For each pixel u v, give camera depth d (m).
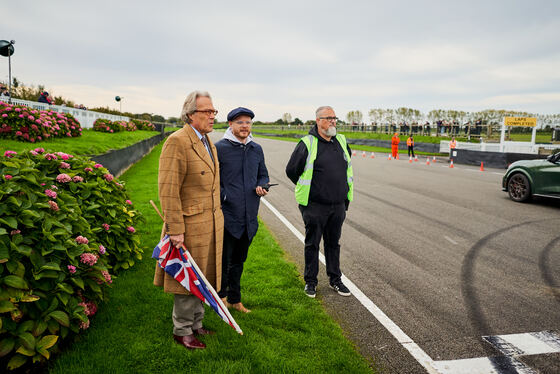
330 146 3.39
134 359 2.21
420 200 8.07
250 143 2.85
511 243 5.11
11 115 8.12
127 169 11.12
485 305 3.32
